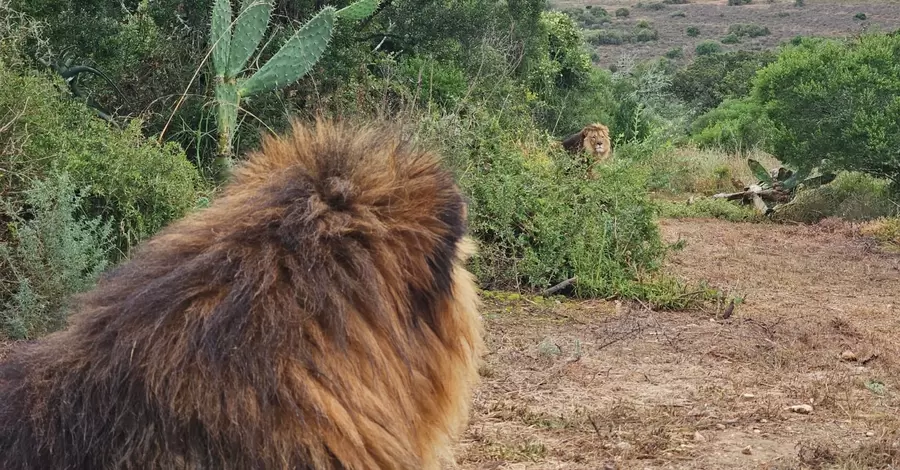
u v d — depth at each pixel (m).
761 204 16.11
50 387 2.12
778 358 6.37
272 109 10.45
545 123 18.94
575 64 24.41
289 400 1.97
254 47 8.66
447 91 12.55
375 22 14.96
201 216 2.33
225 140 8.50
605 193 8.79
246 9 8.59
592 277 8.20
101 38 10.54
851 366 6.25
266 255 2.11
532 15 18.44
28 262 5.89
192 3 11.48
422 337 2.22
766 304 8.23
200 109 10.41
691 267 10.15
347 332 2.07
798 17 84.19
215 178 8.49
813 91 15.39
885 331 7.27
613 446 4.63
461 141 8.59
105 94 10.84
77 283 5.91
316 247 2.11
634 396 5.51
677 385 5.75
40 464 2.03
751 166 17.14
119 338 2.08
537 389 5.61
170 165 7.00
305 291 2.07
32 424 2.07
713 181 19.59
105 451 2.00
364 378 2.08
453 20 14.98
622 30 81.25
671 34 79.44
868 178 16.58
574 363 6.14
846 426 5.02
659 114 27.61
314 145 2.35
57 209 6.00
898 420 5.10
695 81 42.56
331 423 1.99
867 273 10.09
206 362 2.00
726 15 87.44
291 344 2.02
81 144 6.82
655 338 6.84
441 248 2.24
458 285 2.38
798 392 5.64
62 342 2.22
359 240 2.17
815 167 16.45
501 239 8.45
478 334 2.47
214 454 1.96
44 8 9.93
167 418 1.97
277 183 2.24
